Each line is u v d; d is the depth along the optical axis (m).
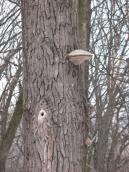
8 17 7.97
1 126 8.93
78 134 3.72
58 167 3.59
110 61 9.22
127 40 9.86
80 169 3.71
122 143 10.66
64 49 3.73
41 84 3.69
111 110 9.83
